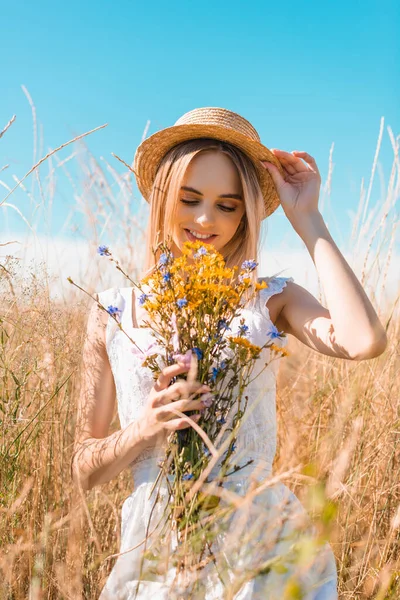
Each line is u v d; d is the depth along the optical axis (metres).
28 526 1.79
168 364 1.54
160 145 2.08
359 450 2.07
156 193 2.02
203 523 1.36
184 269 1.56
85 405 1.85
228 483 1.51
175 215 1.94
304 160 2.00
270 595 1.31
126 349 1.78
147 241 2.05
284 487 1.62
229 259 2.04
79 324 2.22
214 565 1.37
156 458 1.60
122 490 2.25
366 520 2.08
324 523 1.17
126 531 1.60
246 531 1.40
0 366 1.93
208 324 1.50
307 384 2.63
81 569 1.66
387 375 2.43
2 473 1.79
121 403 1.76
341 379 2.53
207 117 2.08
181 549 1.36
